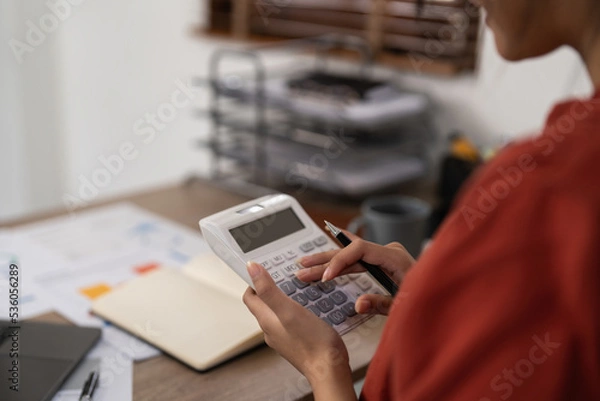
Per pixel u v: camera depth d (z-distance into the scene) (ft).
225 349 2.60
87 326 2.84
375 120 4.38
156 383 2.48
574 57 4.17
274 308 2.06
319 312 2.24
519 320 1.35
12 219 4.04
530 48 1.51
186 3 6.18
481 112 4.67
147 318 2.82
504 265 1.36
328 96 4.56
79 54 7.29
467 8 4.57
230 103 5.09
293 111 4.68
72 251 3.60
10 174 7.98
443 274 1.42
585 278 1.30
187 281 3.07
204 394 2.43
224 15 5.98
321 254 2.41
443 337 1.42
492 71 4.55
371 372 1.80
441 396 1.43
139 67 6.75
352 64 5.24
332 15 5.38
